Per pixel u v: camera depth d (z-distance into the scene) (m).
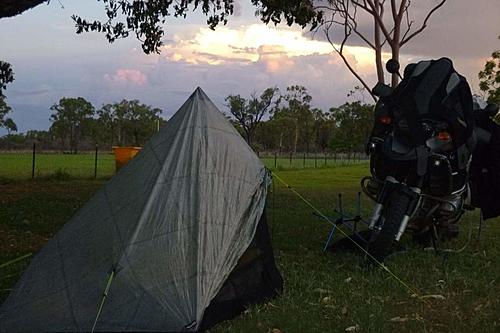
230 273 5.31
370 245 7.02
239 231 5.54
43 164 39.53
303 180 25.92
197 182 5.57
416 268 7.08
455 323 5.27
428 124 6.86
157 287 4.91
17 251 8.22
